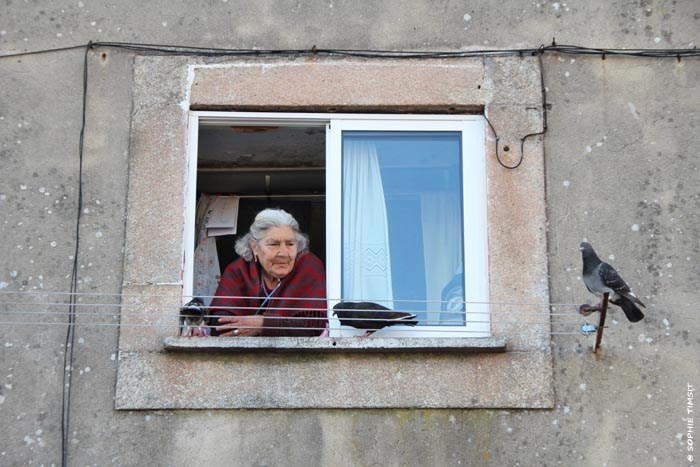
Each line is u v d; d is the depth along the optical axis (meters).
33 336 12.52
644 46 13.59
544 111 13.38
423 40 13.59
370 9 13.69
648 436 12.38
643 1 13.72
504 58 13.53
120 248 12.86
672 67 13.53
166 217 12.98
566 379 12.55
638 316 12.08
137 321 12.61
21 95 13.27
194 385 12.40
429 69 13.49
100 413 12.32
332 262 13.21
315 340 12.41
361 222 13.41
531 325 12.71
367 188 13.48
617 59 13.57
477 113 13.57
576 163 13.23
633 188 13.16
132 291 12.72
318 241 16.91
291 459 12.25
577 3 13.73
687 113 13.39
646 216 13.08
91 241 12.86
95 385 12.41
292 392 12.40
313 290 13.39
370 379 12.46
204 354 12.47
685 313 12.75
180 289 12.78
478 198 13.34
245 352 12.48
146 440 12.25
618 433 12.40
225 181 16.61
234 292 13.46
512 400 12.45
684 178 13.19
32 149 13.10
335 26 13.62
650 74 13.52
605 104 13.42
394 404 12.40
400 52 13.54
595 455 12.33
